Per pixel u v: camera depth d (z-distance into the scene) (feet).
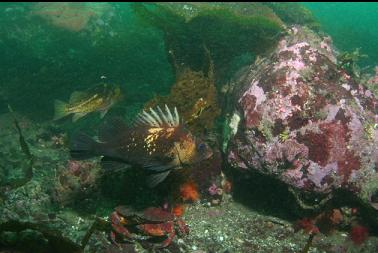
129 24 12.66
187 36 6.19
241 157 4.01
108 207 4.03
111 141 3.00
